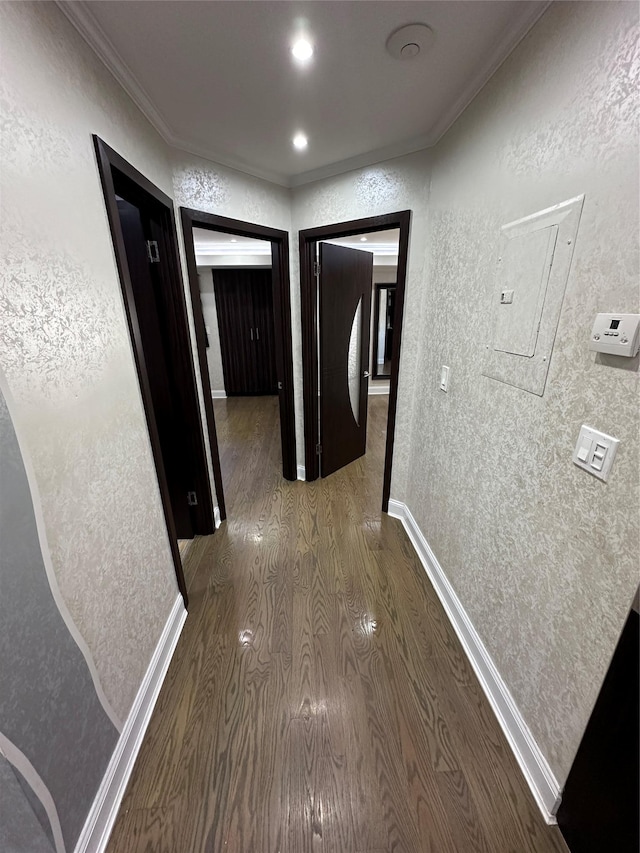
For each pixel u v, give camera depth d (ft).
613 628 2.62
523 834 3.23
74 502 3.04
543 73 3.27
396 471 8.00
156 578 4.70
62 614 2.83
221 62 4.08
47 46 2.89
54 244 2.90
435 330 6.03
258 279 18.81
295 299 8.55
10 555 2.34
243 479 10.28
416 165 6.12
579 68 2.83
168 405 6.78
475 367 4.72
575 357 2.97
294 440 9.81
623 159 2.46
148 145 4.97
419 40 3.77
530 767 3.59
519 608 3.81
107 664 3.47
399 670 4.75
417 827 3.29
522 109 3.61
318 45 3.84
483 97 4.34
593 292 2.77
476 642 4.74
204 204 6.39
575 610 3.01
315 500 9.08
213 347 19.69
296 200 7.87
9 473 2.35
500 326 4.09
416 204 6.28
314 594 6.07
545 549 3.39
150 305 6.18
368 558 6.95
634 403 2.42
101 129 3.73
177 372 6.57
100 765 3.26
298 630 5.37
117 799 3.45
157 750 3.89
